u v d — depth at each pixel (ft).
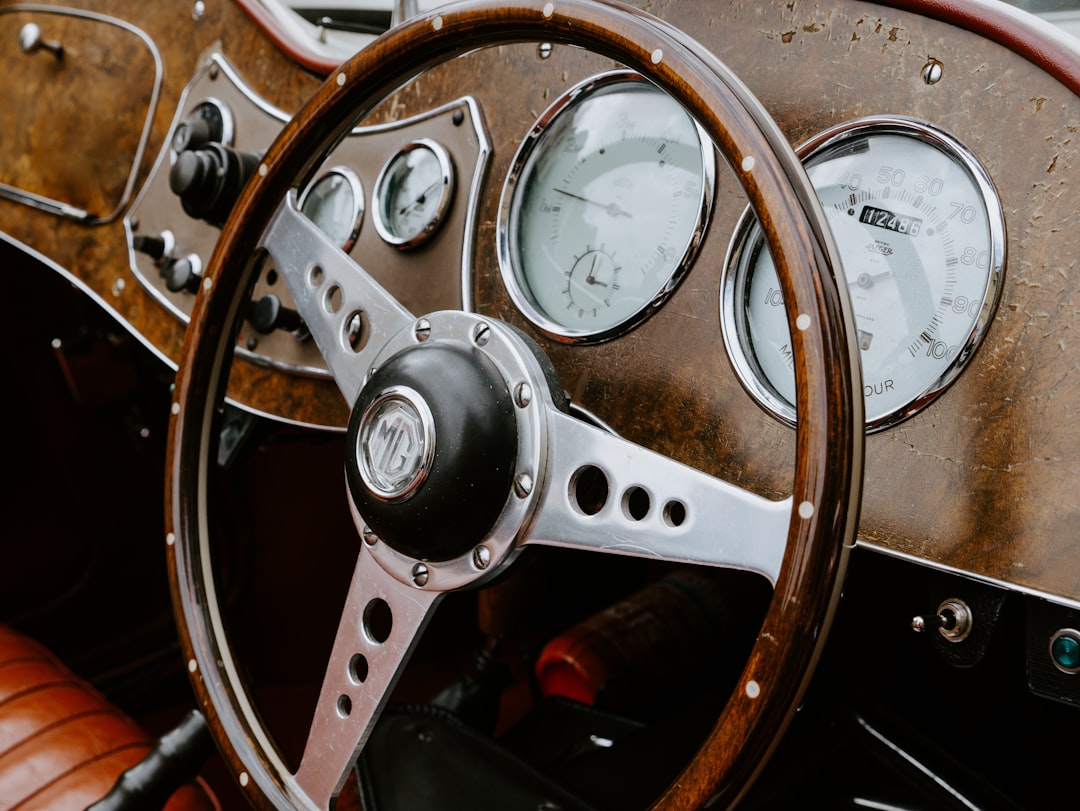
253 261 3.27
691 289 3.09
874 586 5.20
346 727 2.93
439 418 2.63
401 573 2.85
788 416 2.88
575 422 2.62
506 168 3.52
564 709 4.55
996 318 2.65
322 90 3.06
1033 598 2.58
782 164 2.29
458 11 2.77
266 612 6.39
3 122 5.01
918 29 2.82
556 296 3.38
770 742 2.23
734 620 5.61
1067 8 3.39
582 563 6.20
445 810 3.55
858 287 2.89
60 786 3.49
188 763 3.31
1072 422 2.54
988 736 4.97
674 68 2.43
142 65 4.63
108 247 4.67
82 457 6.17
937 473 2.69
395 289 3.74
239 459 4.28
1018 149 2.66
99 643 6.23
